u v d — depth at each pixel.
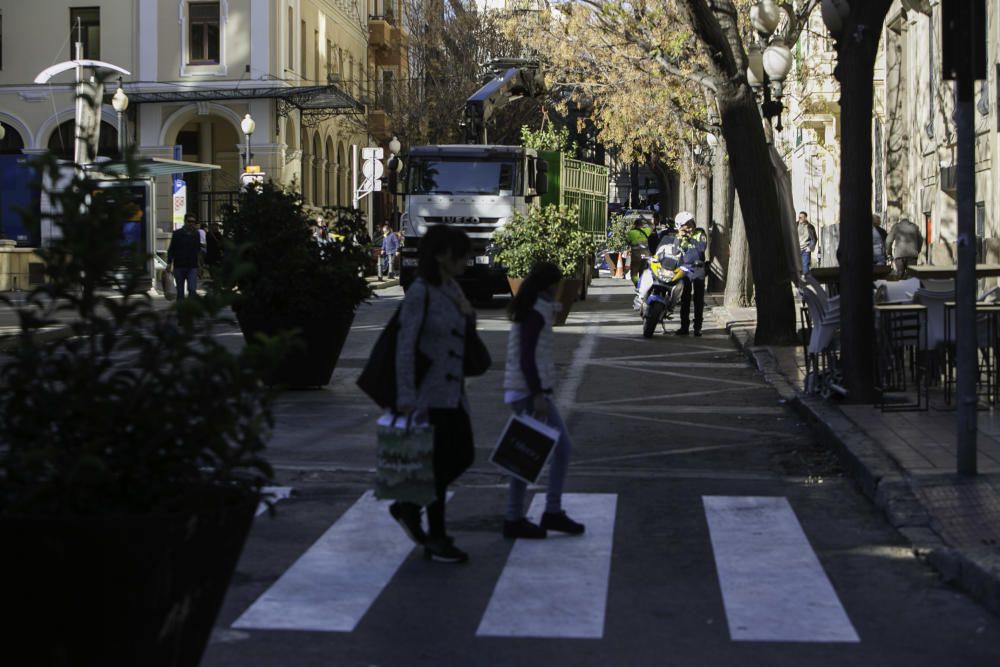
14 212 5.32
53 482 4.92
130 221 5.49
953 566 8.23
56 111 57.91
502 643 6.96
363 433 14.50
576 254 30.59
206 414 5.26
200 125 60.16
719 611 7.57
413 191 35.34
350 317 18.33
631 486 11.55
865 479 11.08
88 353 5.34
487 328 28.95
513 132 69.94
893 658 6.68
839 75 15.42
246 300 16.97
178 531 4.89
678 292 27.47
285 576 8.38
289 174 58.94
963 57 10.46
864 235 15.33
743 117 23.69
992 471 10.79
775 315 23.84
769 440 14.08
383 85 71.81
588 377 20.25
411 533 8.89
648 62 38.38
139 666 4.85
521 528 9.54
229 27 57.00
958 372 10.68
